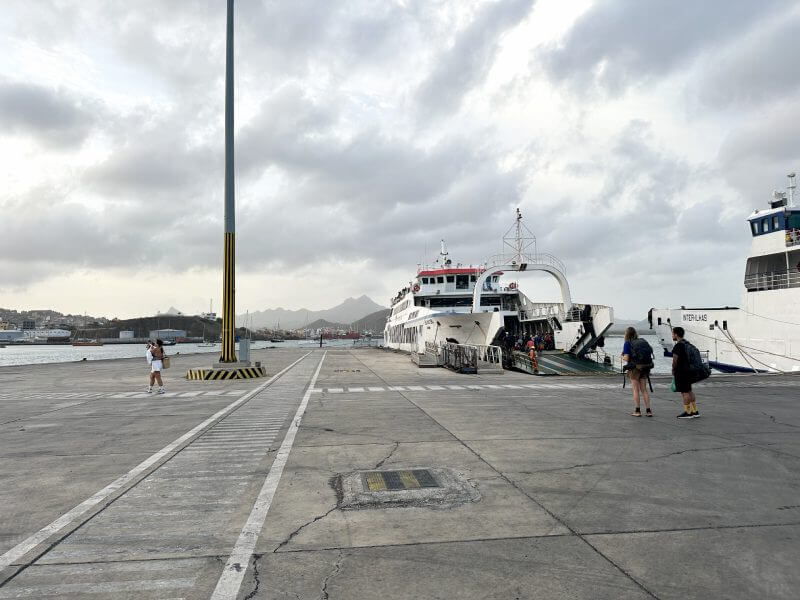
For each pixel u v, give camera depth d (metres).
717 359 24.09
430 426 8.97
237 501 4.92
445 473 5.80
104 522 4.37
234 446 7.54
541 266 26.06
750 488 5.16
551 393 14.31
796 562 3.44
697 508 4.56
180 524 4.30
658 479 5.50
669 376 20.02
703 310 24.94
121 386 18.12
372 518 4.37
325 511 4.57
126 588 3.15
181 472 6.07
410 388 15.96
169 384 18.69
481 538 3.89
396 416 10.17
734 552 3.60
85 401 13.66
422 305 37.78
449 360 25.86
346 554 3.62
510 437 7.91
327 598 2.99
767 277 22.30
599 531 4.02
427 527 4.14
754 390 14.52
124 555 3.67
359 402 12.59
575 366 22.69
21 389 17.30
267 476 5.82
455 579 3.21
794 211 21.97
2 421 10.25
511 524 4.18
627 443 7.40
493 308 35.16
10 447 7.65
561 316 26.36
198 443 7.81
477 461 6.37
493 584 3.14
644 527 4.09
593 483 5.37
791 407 11.10
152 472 6.09
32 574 3.37
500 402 12.34
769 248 22.69
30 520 4.45
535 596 2.98
